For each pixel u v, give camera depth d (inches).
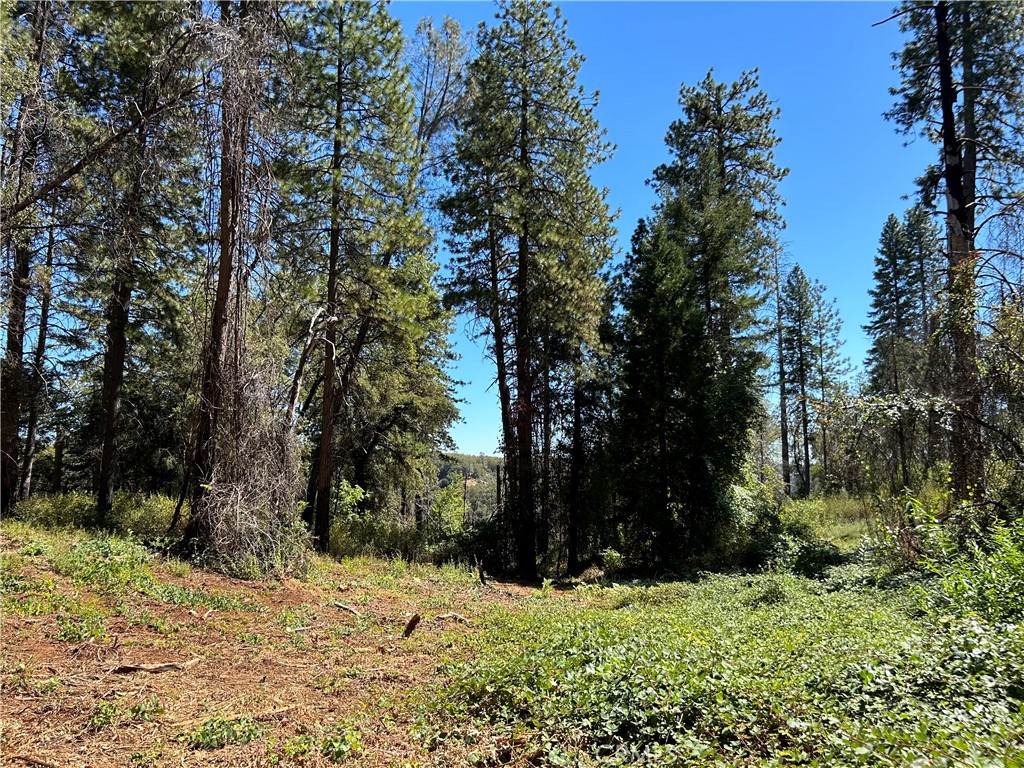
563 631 305.1
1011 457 410.0
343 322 651.5
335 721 203.3
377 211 617.3
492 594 504.1
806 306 1612.9
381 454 1059.9
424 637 323.9
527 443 761.6
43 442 943.0
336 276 614.9
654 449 765.3
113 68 546.9
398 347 736.3
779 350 1619.1
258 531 411.8
